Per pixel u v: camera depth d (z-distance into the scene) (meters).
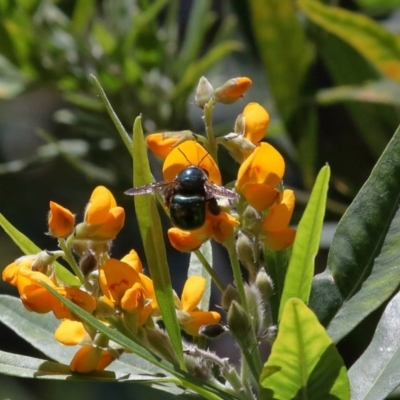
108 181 0.67
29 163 0.68
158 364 0.45
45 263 0.46
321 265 0.65
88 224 0.46
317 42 0.68
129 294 0.45
